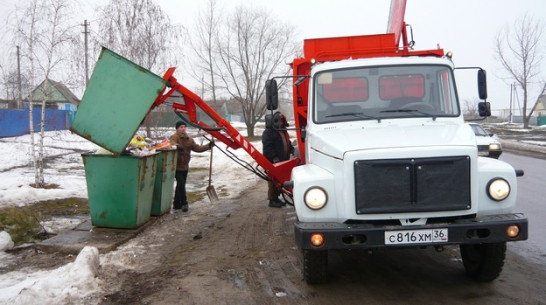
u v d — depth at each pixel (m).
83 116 6.74
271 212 9.32
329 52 7.02
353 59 6.09
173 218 8.66
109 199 7.26
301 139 6.99
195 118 7.71
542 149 22.80
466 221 4.40
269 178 8.04
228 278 5.39
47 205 9.48
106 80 6.77
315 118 5.77
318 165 5.13
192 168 17.73
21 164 16.42
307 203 4.55
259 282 5.24
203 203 10.41
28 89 11.98
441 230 4.30
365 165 4.40
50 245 6.43
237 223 8.33
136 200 7.24
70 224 7.91
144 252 6.47
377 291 4.90
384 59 5.94
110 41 16.45
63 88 12.91
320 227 4.38
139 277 5.46
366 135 4.98
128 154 7.13
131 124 6.71
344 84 5.85
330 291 4.92
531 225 7.71
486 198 4.52
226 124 7.59
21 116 26.81
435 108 5.71
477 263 5.07
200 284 5.20
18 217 7.09
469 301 4.55
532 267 5.60
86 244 6.55
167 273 5.59
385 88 5.80
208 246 6.80
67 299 4.54
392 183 4.39
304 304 4.58
